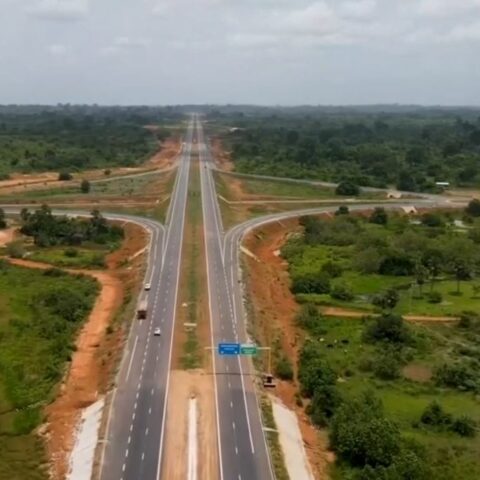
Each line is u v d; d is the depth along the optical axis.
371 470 108.44
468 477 113.25
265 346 162.88
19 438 123.69
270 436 121.25
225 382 141.75
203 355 154.38
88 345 166.25
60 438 123.06
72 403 136.12
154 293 196.00
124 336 165.12
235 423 125.38
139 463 112.06
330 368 148.00
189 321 174.75
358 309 196.75
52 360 154.25
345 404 128.62
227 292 197.75
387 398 142.88
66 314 182.50
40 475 111.25
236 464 112.50
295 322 186.00
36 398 138.00
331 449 121.44
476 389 147.38
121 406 130.62
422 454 117.94
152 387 138.62
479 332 182.12
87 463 112.75
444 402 142.00
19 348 161.38
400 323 174.00
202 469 110.88
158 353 155.12
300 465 115.19
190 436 120.62
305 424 130.62
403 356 163.00
